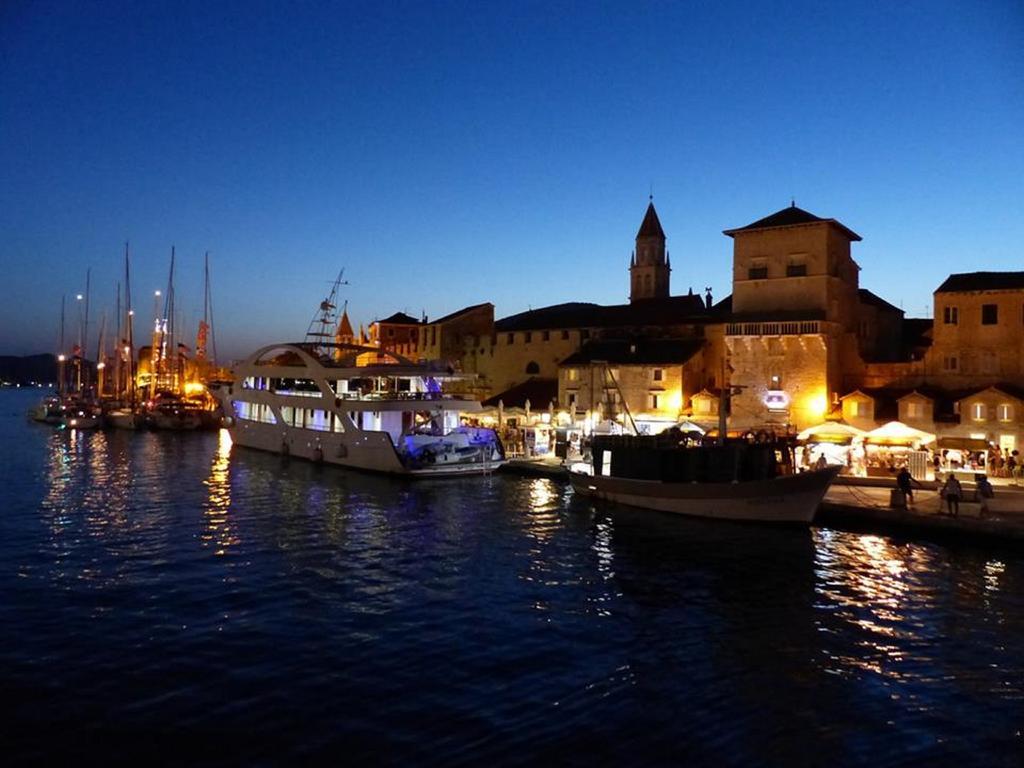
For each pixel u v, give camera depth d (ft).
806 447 153.48
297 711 53.88
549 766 46.65
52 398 394.52
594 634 70.69
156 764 46.50
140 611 75.61
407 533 115.03
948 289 177.68
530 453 205.16
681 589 85.51
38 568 91.86
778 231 197.88
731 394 164.76
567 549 104.88
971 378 173.78
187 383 383.65
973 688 58.85
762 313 198.70
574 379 231.50
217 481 169.68
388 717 53.06
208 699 55.62
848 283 204.44
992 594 82.33
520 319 297.53
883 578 88.89
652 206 327.47
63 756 47.39
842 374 195.72
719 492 123.54
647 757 47.96
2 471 188.03
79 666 61.46
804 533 113.29
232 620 73.31
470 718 53.06
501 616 75.61
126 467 195.62
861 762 47.67
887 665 63.41
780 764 47.34
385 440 175.63
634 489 135.74
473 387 292.40
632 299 328.70
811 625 73.26
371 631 70.79
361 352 217.15
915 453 143.74
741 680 60.23
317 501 143.64
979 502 117.29
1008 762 47.88
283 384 223.30
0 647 65.36
